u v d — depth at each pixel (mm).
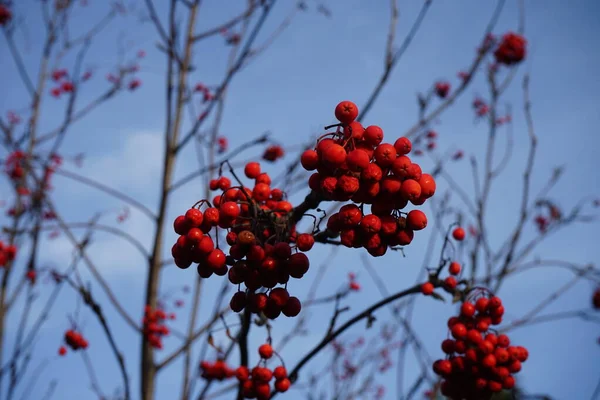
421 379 4691
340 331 3594
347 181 2016
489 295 3598
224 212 2314
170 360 5422
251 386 3268
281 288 2328
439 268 3658
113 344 4465
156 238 6008
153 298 5789
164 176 6078
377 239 2141
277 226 2479
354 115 2152
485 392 3469
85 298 4465
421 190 2074
